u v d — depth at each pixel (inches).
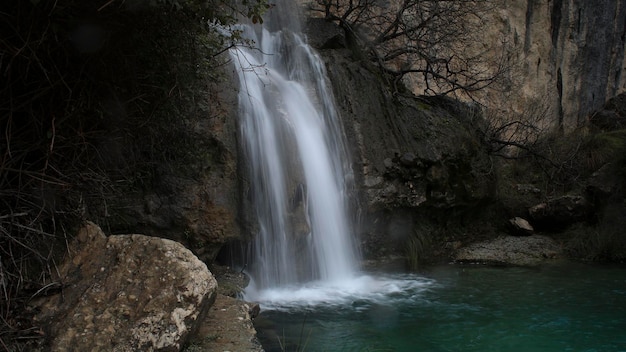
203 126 233.6
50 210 157.2
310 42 362.3
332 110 320.8
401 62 468.1
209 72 214.2
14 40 149.4
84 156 170.7
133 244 156.6
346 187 305.0
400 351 191.2
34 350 131.7
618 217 378.0
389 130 341.7
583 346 199.2
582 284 290.5
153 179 221.1
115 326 137.6
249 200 245.9
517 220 403.2
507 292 273.3
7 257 146.6
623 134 469.4
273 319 220.8
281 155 269.1
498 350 194.9
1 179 150.9
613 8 642.8
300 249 271.9
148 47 178.4
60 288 148.4
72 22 155.7
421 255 337.4
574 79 622.5
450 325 220.2
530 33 582.2
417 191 338.0
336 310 237.0
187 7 173.2
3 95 151.3
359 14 396.2
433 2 422.0
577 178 430.3
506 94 538.6
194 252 227.5
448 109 413.7
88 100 166.2
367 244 320.8
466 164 371.6
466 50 516.1
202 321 152.6
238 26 314.8
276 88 295.1
